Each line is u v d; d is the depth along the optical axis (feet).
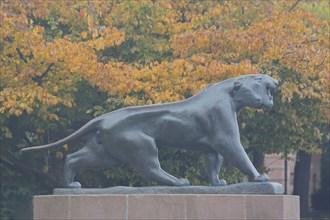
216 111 80.59
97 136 82.33
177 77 105.81
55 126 111.45
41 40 105.60
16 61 106.73
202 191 79.10
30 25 108.99
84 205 79.10
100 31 107.34
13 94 103.45
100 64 104.47
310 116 112.88
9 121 113.70
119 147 81.35
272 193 77.97
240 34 109.09
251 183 78.54
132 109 82.23
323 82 107.34
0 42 106.63
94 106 109.70
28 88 104.37
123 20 114.62
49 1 112.16
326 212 188.96
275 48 107.96
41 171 122.42
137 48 114.01
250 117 109.29
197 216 77.56
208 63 107.24
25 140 119.85
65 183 82.02
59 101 104.06
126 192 79.92
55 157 119.96
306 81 108.58
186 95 107.86
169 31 114.93
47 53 103.19
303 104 112.06
